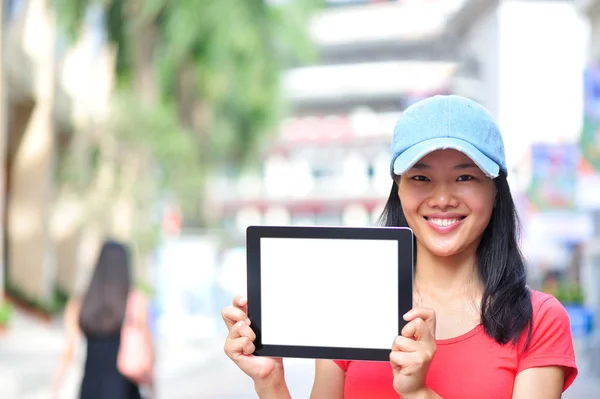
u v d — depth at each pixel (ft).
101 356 15.52
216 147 66.44
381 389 6.31
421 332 5.52
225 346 6.20
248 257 6.16
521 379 5.99
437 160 6.06
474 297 6.38
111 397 15.38
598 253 62.69
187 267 55.26
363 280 5.98
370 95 193.67
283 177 189.06
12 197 69.92
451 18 163.53
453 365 6.07
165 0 56.24
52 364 38.37
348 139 190.19
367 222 185.57
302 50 64.34
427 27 180.75
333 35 192.95
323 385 6.72
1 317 51.06
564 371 6.10
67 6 55.01
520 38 128.98
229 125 66.18
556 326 6.06
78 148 58.29
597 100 48.80
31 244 69.51
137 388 15.81
